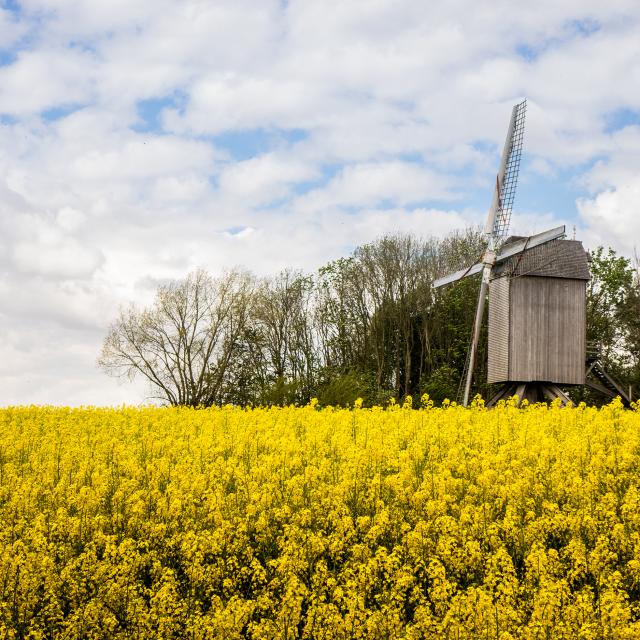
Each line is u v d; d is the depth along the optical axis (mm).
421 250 60531
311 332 60812
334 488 15688
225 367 53781
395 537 14062
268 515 15055
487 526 13727
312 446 20031
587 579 12641
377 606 12016
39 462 19297
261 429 23359
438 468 17375
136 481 16953
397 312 59594
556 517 13711
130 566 12750
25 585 12047
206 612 12219
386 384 59062
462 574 12836
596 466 17094
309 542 13359
